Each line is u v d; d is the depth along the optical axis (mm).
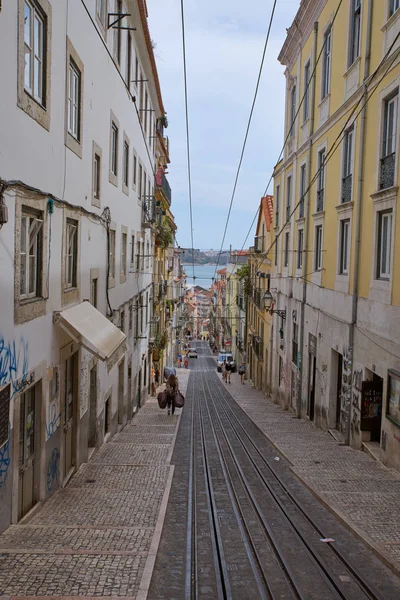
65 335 9242
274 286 26391
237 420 19469
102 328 9875
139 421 19094
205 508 8195
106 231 12969
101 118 12055
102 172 12375
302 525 7395
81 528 6762
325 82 17312
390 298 11031
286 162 22969
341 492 8867
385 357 11250
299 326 19906
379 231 12023
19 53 6531
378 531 6926
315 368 17828
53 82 8133
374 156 12188
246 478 10266
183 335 79688
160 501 8406
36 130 7375
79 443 10609
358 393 12969
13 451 6719
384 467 10961
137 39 17781
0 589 4801
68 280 9867
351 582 5535
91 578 5090
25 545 6008
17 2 6398
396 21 10984
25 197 6934
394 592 5293
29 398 7703
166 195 30594
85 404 11227
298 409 19984
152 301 27078
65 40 8727
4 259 6270
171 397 20750
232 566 5953
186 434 16078
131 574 5203
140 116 19641
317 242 17719
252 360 37875
